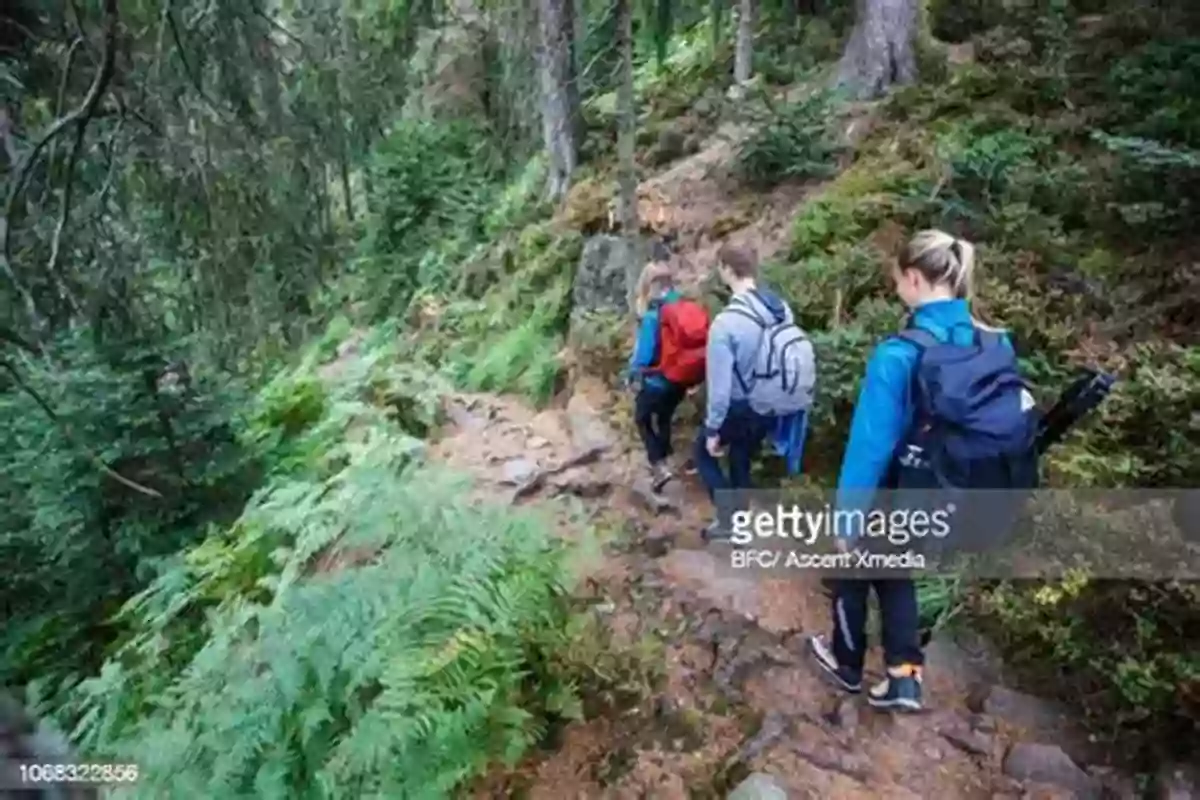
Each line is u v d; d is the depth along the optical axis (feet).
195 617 19.27
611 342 27.96
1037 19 31.19
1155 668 11.37
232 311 29.22
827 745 11.91
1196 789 10.63
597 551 16.70
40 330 22.35
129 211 25.39
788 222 28.78
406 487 17.13
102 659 21.90
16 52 23.36
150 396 24.75
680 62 49.62
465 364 34.24
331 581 14.12
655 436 19.65
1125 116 24.18
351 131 37.09
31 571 25.21
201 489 25.18
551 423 26.08
